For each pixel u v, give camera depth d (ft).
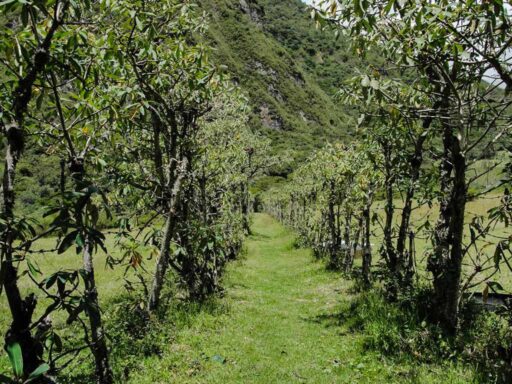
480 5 17.92
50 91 16.88
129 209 37.04
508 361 22.15
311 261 81.41
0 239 10.53
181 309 38.40
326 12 19.04
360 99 22.44
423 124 31.27
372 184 45.06
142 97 23.29
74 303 11.44
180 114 37.68
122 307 36.29
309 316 41.78
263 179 351.46
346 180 58.54
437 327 28.07
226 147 55.36
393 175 35.60
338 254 69.41
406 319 31.09
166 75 29.71
